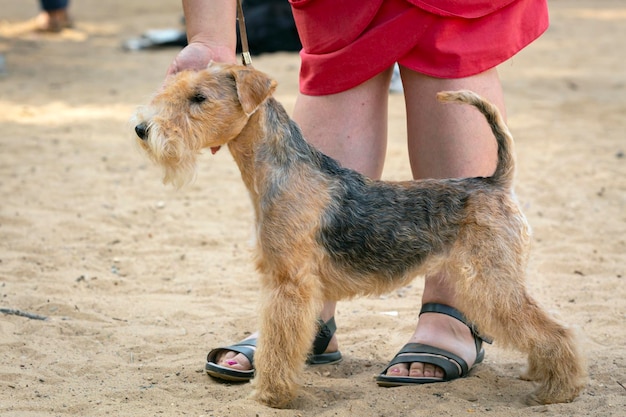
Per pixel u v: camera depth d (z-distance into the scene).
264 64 19.11
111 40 23.03
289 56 20.33
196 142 4.82
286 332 4.88
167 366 5.68
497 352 6.05
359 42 5.43
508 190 5.07
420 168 5.67
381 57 5.44
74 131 13.38
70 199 9.88
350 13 5.41
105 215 9.30
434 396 5.13
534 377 5.37
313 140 5.71
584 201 9.91
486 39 5.40
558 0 32.31
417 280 7.63
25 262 7.80
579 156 11.98
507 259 4.91
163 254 8.24
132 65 19.50
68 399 5.10
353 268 5.02
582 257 8.02
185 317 6.66
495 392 5.25
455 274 5.02
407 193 5.07
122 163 11.62
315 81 5.64
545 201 9.95
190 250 8.41
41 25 23.70
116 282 7.42
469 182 5.09
